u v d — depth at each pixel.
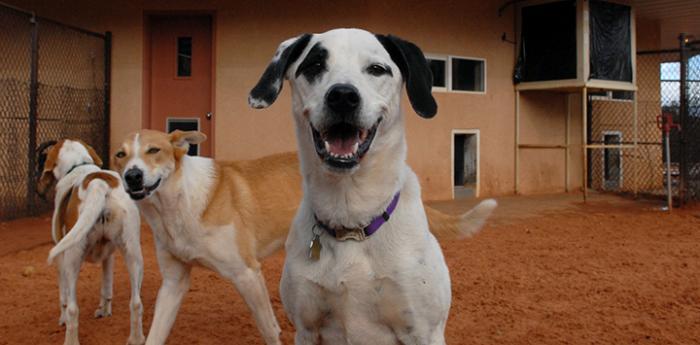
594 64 12.83
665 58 18.05
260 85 2.84
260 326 4.27
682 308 5.05
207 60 12.51
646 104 16.09
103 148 12.32
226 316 5.18
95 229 4.58
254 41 12.12
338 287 2.54
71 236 4.19
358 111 2.41
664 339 4.32
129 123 12.34
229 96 12.19
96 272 6.92
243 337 4.66
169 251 4.21
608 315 4.90
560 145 14.19
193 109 12.57
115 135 12.41
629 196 13.68
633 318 4.81
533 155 14.16
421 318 2.62
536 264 6.81
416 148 12.44
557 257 7.18
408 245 2.57
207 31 12.50
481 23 13.34
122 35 12.34
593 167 15.10
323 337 2.75
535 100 14.12
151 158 4.03
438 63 12.83
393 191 2.58
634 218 10.27
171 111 12.62
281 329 4.86
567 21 12.94
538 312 5.01
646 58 16.42
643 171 15.78
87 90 12.16
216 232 4.20
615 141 15.41
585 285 5.82
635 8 14.98
